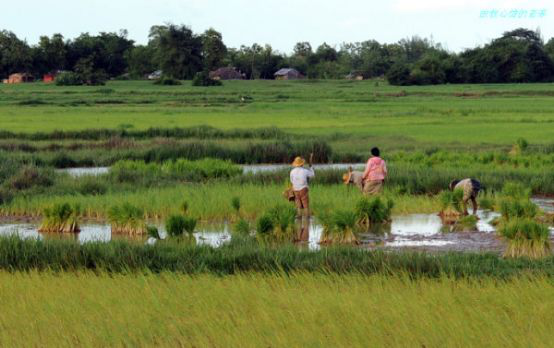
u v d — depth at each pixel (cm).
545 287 4331
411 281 4650
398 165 12456
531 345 3366
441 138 18688
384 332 3597
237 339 3534
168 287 4512
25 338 3612
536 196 9931
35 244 5666
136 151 15100
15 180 10362
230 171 11756
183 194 8975
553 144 15575
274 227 6956
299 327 3666
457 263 5141
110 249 5562
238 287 4456
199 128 19612
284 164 15250
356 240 6788
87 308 4094
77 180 10412
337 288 4450
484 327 3634
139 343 3556
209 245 5831
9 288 4528
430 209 8600
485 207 8781
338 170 10888
